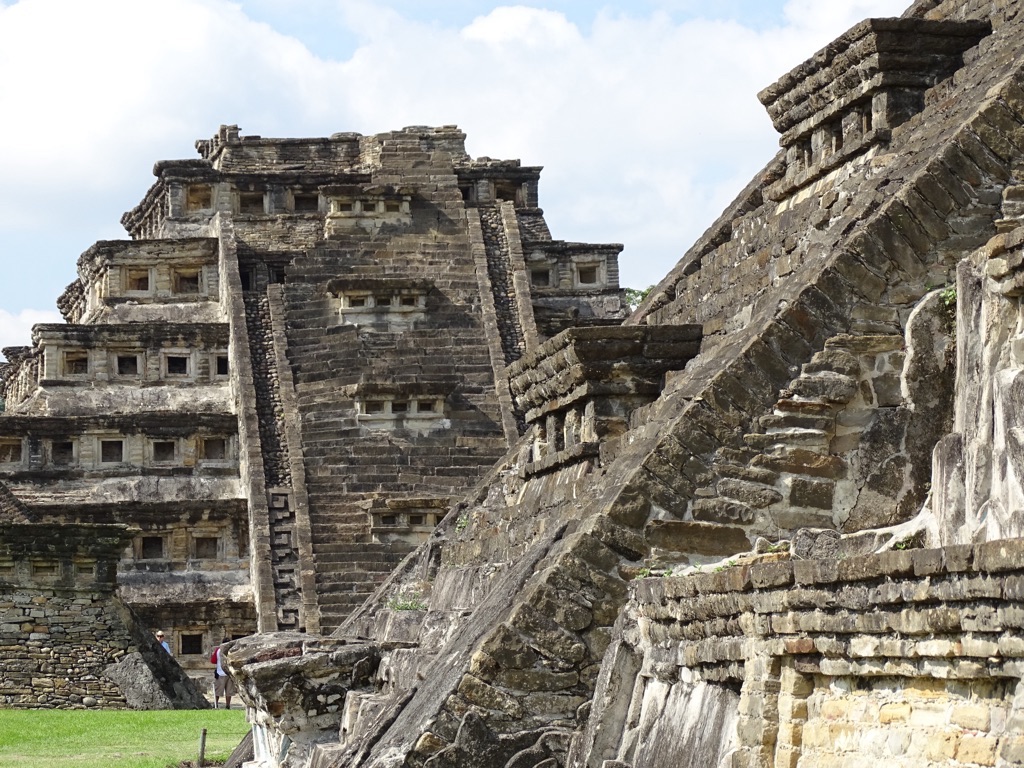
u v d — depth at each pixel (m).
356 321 64.81
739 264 22.66
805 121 23.28
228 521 62.56
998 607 10.20
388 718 18.17
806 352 17.70
